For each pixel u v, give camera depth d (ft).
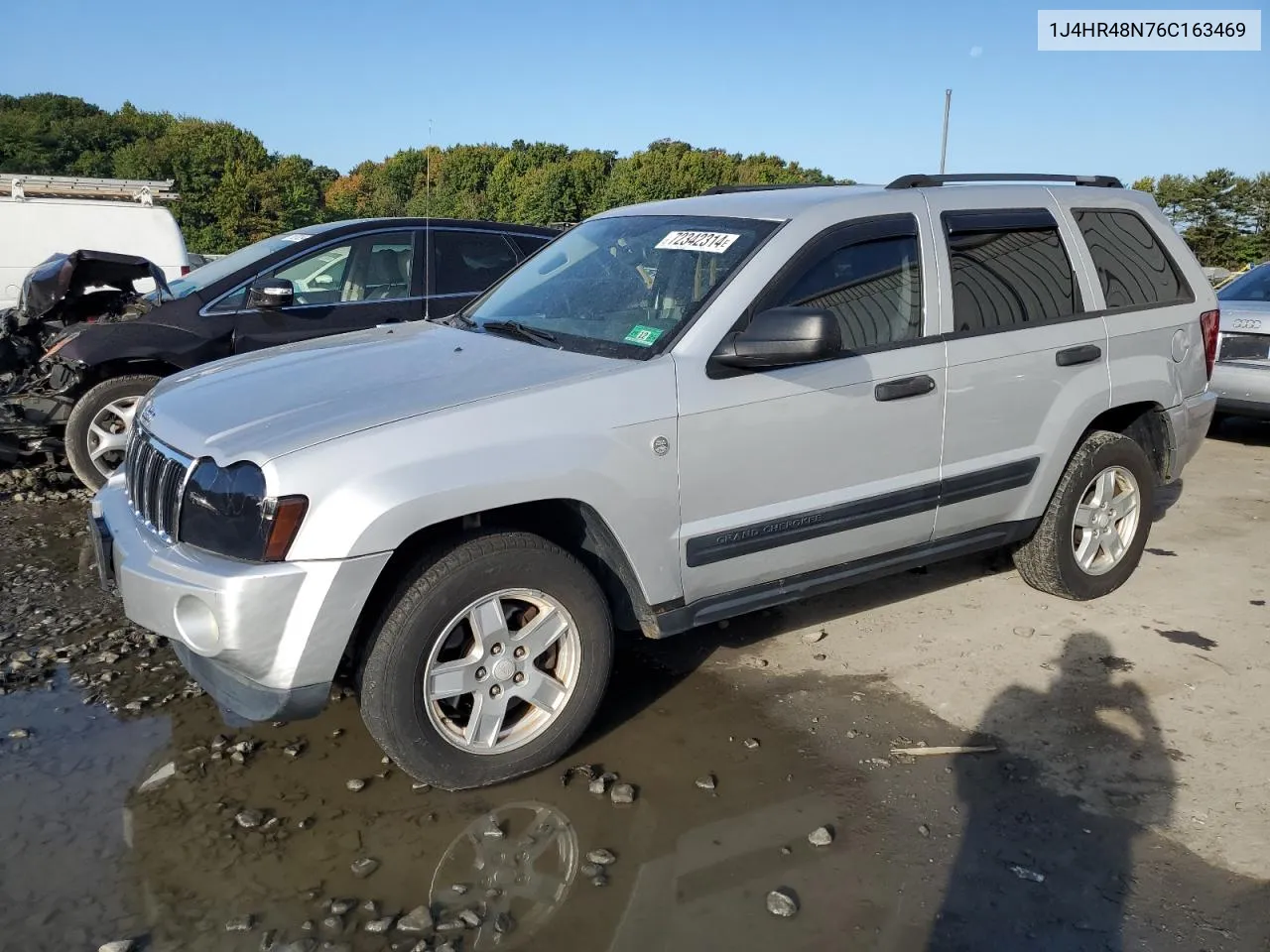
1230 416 27.35
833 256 12.52
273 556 9.28
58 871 9.23
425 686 10.03
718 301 11.65
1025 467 14.32
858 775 11.09
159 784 10.64
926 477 13.25
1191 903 9.10
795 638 14.61
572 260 14.33
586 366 11.11
